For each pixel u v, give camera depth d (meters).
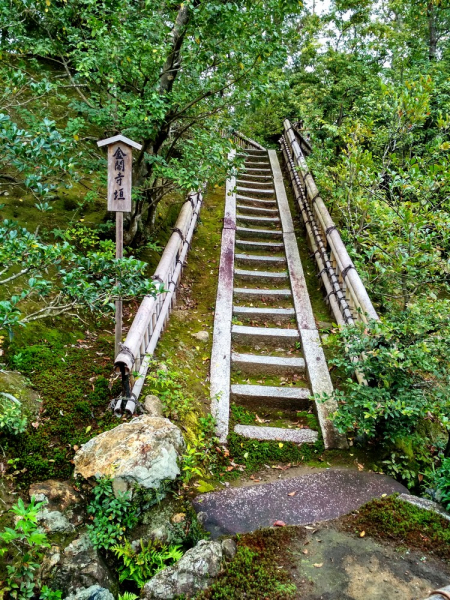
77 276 2.55
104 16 3.61
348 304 4.87
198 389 4.12
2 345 3.34
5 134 2.36
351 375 4.40
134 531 2.56
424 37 9.91
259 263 6.60
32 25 4.96
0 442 2.76
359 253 5.38
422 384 3.40
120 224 3.08
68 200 5.29
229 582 2.29
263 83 4.12
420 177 4.16
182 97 4.32
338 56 9.45
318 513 2.88
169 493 2.79
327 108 9.91
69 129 3.96
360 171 4.91
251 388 4.36
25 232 2.39
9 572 2.21
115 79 3.85
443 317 3.47
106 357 3.76
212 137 4.44
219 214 7.95
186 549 2.63
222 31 3.90
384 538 2.66
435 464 3.59
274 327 5.37
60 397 3.20
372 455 3.60
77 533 2.49
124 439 2.76
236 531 2.71
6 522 2.41
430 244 3.89
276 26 4.14
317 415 4.02
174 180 4.21
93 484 2.61
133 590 2.46
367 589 2.31
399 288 4.55
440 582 2.37
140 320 3.58
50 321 3.84
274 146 13.76
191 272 6.11
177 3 4.11
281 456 3.63
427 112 4.87
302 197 7.95
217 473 3.38
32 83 4.05
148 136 4.36
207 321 5.20
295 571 2.41
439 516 2.82
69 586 2.27
